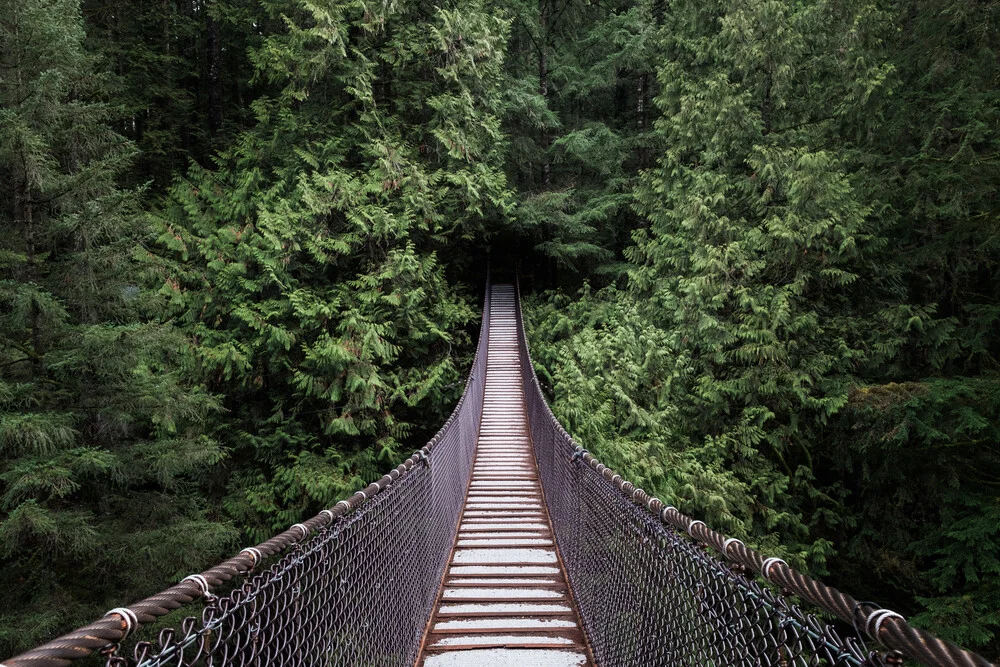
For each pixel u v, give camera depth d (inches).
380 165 524.1
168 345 295.6
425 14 628.7
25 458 251.9
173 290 452.8
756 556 61.4
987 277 422.9
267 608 62.2
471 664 144.6
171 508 320.2
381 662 113.0
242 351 475.5
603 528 143.9
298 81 542.6
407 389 539.8
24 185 285.7
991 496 349.1
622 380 447.5
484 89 623.2
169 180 658.8
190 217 518.9
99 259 286.7
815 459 449.1
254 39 677.9
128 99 598.5
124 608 44.9
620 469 345.7
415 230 591.5
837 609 45.2
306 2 498.9
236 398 515.8
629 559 117.0
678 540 86.7
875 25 417.4
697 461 394.6
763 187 466.6
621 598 122.2
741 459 417.1
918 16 397.1
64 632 257.6
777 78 461.1
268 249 477.7
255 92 790.5
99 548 287.0
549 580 206.4
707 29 530.6
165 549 296.5
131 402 294.5
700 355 471.5
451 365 555.2
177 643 45.3
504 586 198.2
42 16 274.7
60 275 294.2
